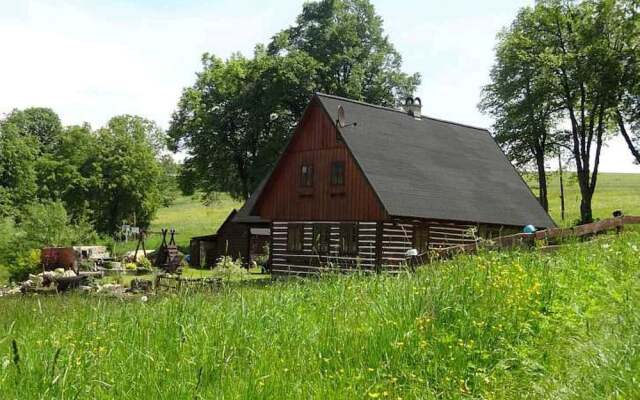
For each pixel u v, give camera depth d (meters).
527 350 6.82
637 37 46.22
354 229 29.56
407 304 8.02
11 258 42.59
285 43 58.88
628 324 7.21
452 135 37.16
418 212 27.72
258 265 44.88
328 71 56.00
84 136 84.06
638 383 5.62
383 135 32.00
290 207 32.59
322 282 11.77
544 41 51.69
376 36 59.50
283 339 7.54
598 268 10.39
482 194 32.69
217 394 5.72
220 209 100.06
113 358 7.12
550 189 82.12
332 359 6.82
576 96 50.78
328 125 31.02
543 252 13.52
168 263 43.22
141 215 82.12
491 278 8.69
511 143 57.94
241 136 58.09
